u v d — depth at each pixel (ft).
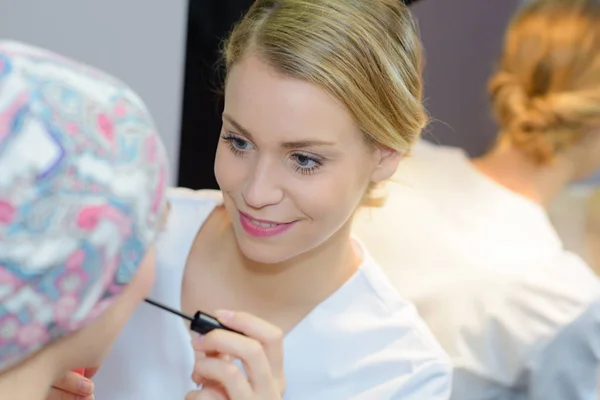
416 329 3.28
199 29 5.01
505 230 4.34
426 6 4.76
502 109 4.53
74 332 1.86
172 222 3.34
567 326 3.98
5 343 1.68
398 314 3.28
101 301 1.83
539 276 4.14
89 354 1.96
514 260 4.22
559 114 4.24
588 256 4.45
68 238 1.64
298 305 3.18
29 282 1.63
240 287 3.20
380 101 2.59
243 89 2.48
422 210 4.46
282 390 2.65
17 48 1.70
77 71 1.76
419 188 4.54
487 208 4.43
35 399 1.87
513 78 4.49
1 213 1.56
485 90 4.77
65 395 2.66
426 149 4.77
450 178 4.58
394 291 3.38
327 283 3.17
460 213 4.44
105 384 3.16
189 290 3.23
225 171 2.65
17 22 5.37
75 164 1.63
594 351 3.97
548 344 4.01
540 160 4.41
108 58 5.30
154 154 1.80
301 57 2.39
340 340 3.14
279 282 3.13
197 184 5.35
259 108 2.45
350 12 2.52
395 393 3.08
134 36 5.20
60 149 1.60
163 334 3.17
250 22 2.59
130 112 1.77
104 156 1.67
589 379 4.00
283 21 2.47
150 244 1.84
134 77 5.23
